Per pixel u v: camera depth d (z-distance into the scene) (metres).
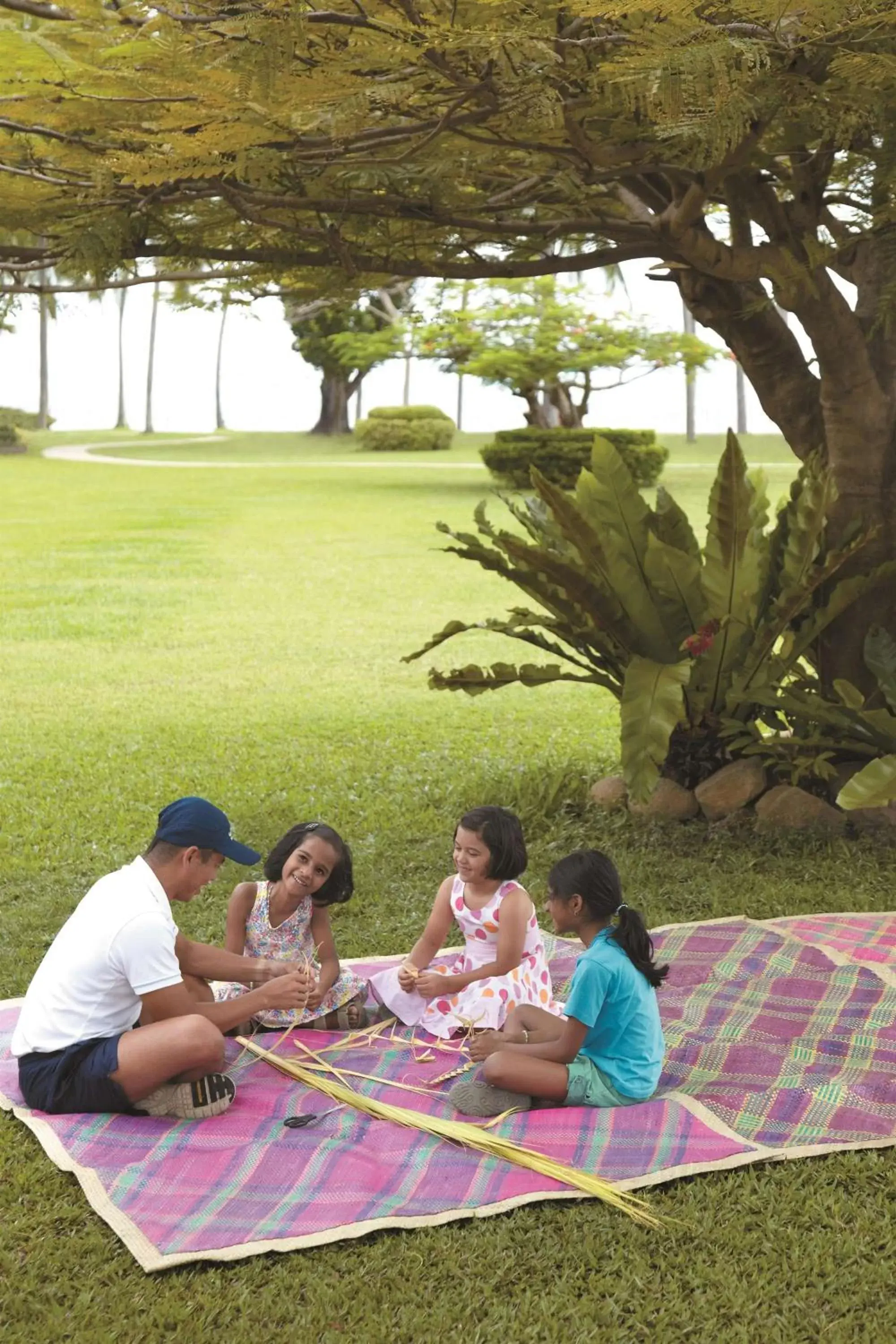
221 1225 3.24
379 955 5.37
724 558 6.40
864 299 6.80
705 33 3.03
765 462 37.50
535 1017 4.14
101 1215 3.29
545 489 6.18
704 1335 2.89
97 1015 3.77
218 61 3.48
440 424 46.44
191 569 18.91
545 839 6.84
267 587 17.31
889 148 4.02
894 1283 3.07
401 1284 3.05
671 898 5.98
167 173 3.99
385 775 8.17
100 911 3.79
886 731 6.34
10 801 7.60
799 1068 4.14
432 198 5.46
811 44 3.31
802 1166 3.56
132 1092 3.74
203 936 5.53
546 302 29.73
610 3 2.94
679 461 38.75
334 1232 3.21
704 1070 4.16
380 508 26.86
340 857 4.39
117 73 3.60
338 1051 4.33
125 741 9.16
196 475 35.38
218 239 5.86
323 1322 2.93
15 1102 3.92
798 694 6.48
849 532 6.59
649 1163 3.52
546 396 30.64
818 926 5.52
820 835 6.61
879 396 6.56
